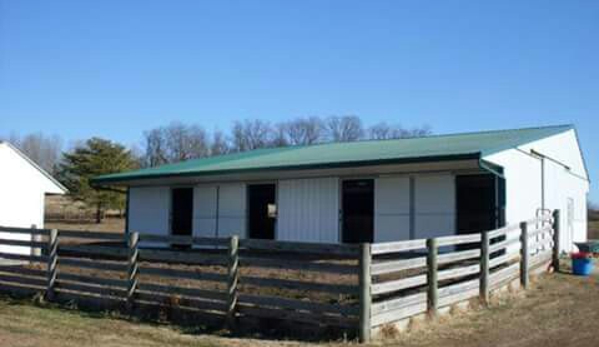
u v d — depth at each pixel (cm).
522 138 1952
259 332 1146
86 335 1099
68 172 5225
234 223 2233
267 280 1156
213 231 2284
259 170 2011
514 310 1309
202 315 1222
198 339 1092
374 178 1941
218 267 1588
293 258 1822
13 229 1571
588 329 1139
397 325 1106
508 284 1494
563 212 2261
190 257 1264
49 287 1477
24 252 2195
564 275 1733
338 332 1072
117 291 1359
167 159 7781
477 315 1259
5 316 1270
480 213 1767
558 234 1856
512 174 1811
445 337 1090
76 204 5906
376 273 1073
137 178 2375
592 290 1522
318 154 2192
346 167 1844
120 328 1176
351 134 7556
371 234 1933
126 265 1358
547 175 2103
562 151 2270
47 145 8869
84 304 1413
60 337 1072
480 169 1755
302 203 2072
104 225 4919
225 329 1177
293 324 1123
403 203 1884
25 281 1535
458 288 1282
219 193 2280
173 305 1260
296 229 2077
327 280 1388
